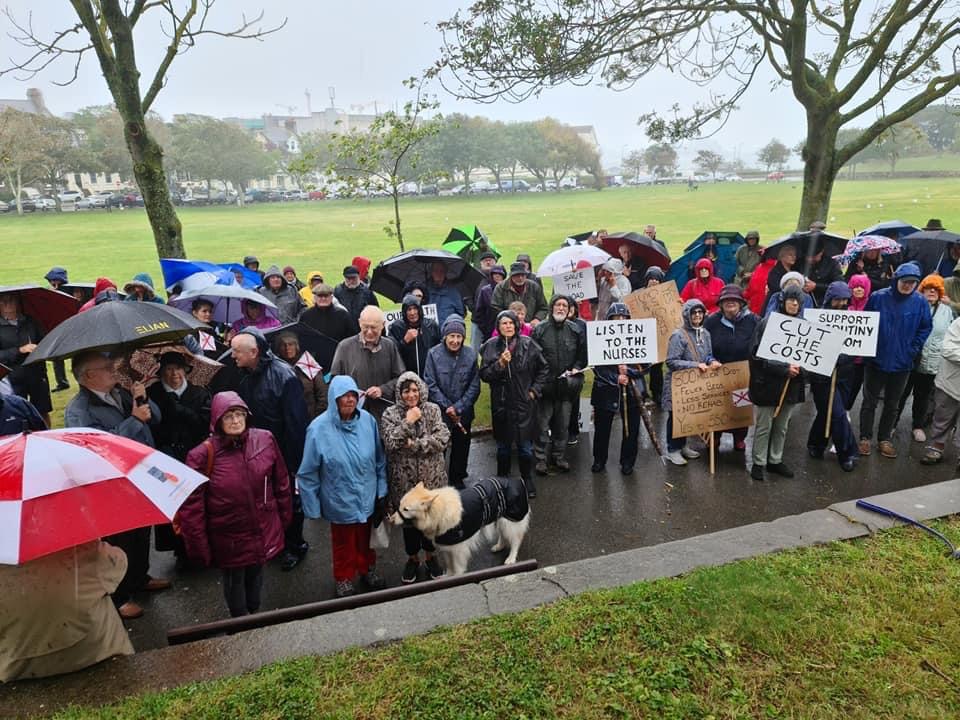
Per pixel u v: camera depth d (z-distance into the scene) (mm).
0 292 7488
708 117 13805
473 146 85938
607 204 63125
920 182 71438
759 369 6410
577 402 7848
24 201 71688
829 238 9422
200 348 6930
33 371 7875
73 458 3020
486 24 11039
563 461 7098
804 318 6684
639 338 6574
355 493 4652
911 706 3021
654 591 3887
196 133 79938
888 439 7105
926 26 11703
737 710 3008
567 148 95250
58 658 3342
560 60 11195
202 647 3570
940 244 10555
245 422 4168
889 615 3664
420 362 7359
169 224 10188
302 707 3068
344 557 4809
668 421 7262
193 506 4062
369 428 4840
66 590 3260
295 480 5297
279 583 5152
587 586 4031
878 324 6512
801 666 3283
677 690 3137
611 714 3004
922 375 7340
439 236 38656
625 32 11508
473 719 2980
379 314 6035
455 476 6578
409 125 13070
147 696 3182
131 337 4461
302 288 13039
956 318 6797
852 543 4488
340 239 38656
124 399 4801
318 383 6195
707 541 4555
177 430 5223
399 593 4090
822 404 6879
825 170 12453
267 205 80250
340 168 13812
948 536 4527
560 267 8945
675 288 8719
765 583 3932
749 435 8016
